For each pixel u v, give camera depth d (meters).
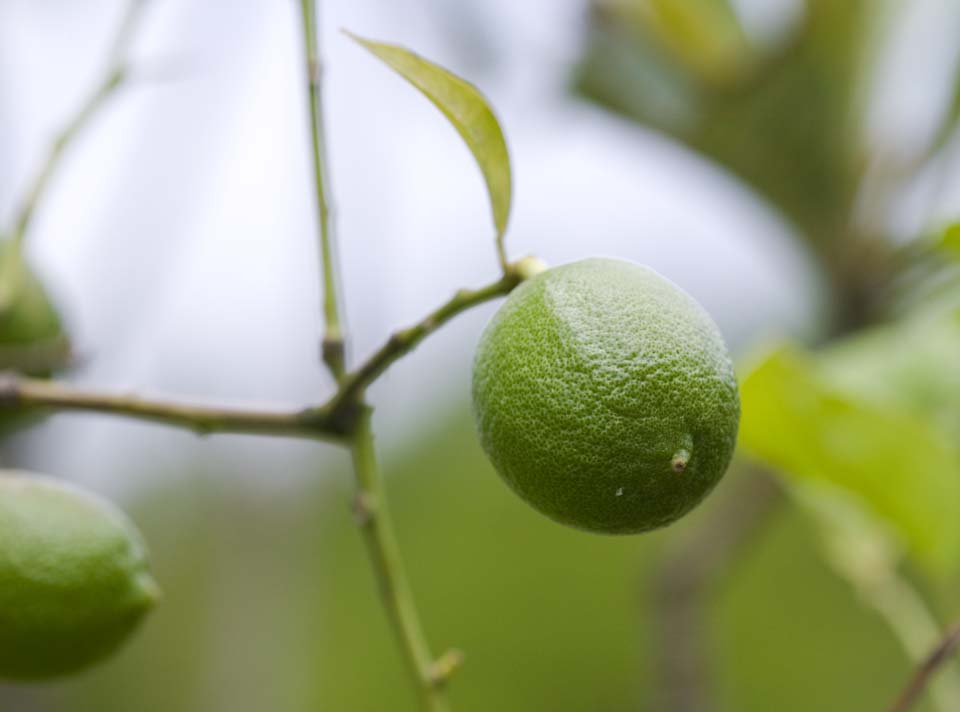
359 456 0.61
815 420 0.67
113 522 0.63
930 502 0.67
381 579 0.61
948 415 0.70
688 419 0.56
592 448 0.55
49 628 0.62
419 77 0.57
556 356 0.56
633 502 0.56
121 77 0.68
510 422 0.56
